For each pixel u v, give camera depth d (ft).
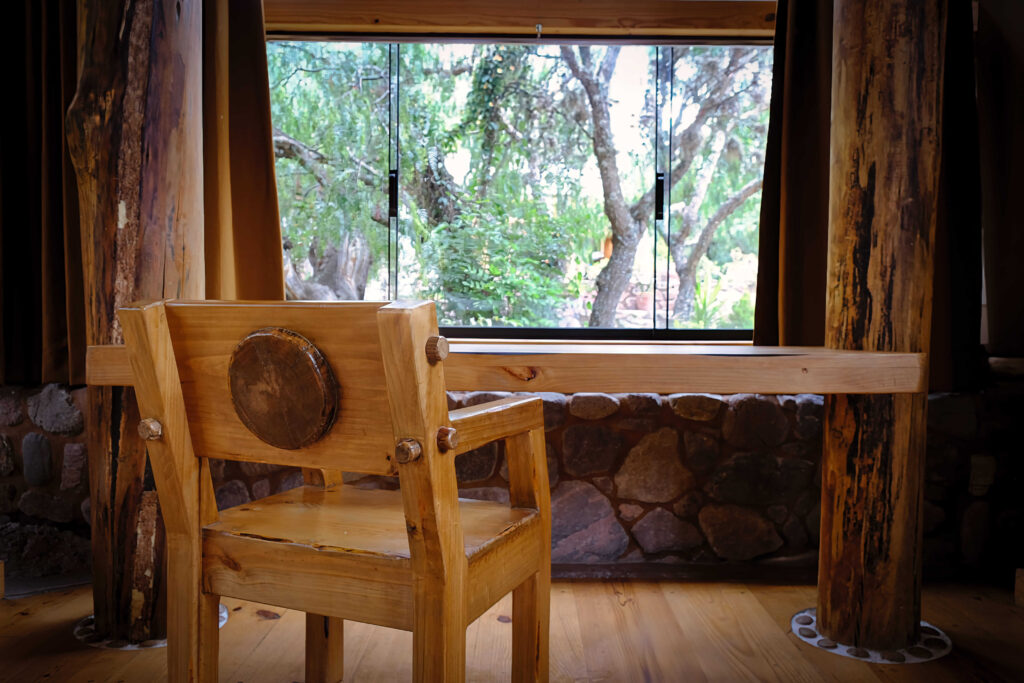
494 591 3.76
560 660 5.99
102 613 6.43
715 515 8.07
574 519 8.04
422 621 3.28
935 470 8.20
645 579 7.96
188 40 6.66
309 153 10.10
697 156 10.19
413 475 3.15
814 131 8.20
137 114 6.35
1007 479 8.21
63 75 7.97
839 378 5.76
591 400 8.04
